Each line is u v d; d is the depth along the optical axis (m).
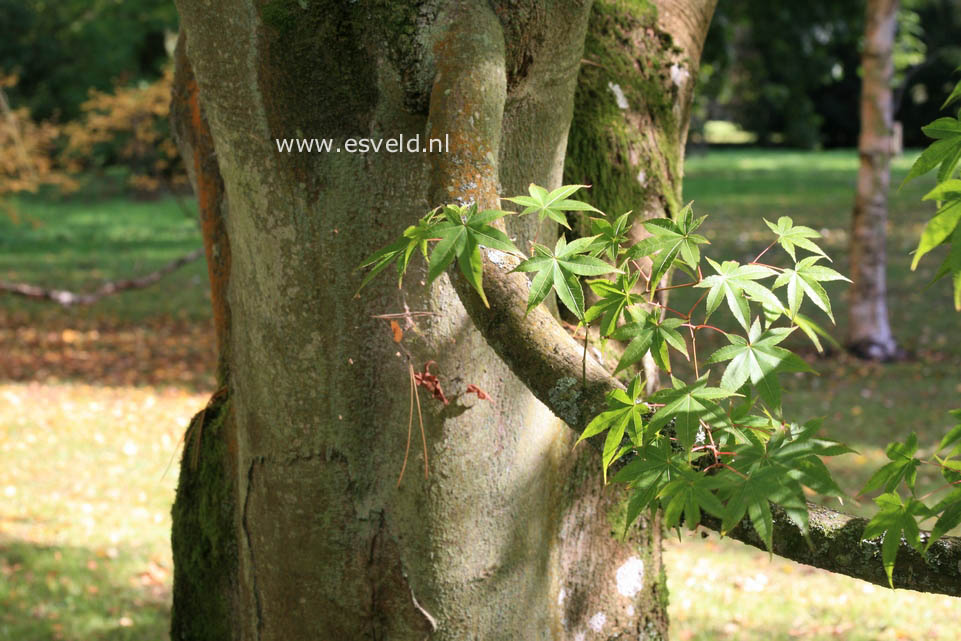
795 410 8.67
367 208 2.10
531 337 1.64
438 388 2.12
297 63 2.00
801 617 5.05
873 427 8.08
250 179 2.14
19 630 4.79
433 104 1.85
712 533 6.49
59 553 5.78
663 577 2.82
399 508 2.18
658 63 2.94
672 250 1.48
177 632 2.79
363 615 2.22
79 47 25.58
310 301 2.14
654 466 1.42
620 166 2.80
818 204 23.08
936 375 9.95
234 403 2.37
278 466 2.24
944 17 35.31
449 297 2.12
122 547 5.94
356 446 2.18
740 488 1.33
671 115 2.95
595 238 1.55
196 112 2.69
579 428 1.63
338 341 2.15
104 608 5.11
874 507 6.15
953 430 1.38
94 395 9.49
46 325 12.63
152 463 7.53
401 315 1.97
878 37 10.45
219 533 2.68
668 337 1.45
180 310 13.72
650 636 2.71
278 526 2.26
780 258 15.74
